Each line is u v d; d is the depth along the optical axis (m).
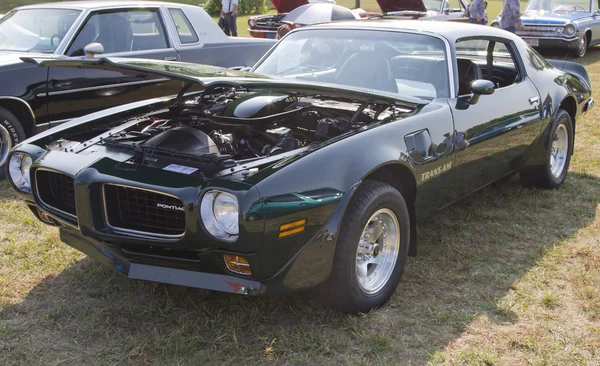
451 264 3.68
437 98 3.70
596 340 2.87
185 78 2.85
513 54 4.65
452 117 3.59
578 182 5.34
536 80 4.66
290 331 2.88
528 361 2.69
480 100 3.93
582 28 13.27
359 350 2.75
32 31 5.80
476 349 2.78
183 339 2.75
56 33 5.68
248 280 2.61
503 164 4.27
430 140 3.36
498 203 4.73
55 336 2.80
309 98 3.94
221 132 3.28
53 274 3.42
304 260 2.67
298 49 4.31
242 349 2.71
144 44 6.20
